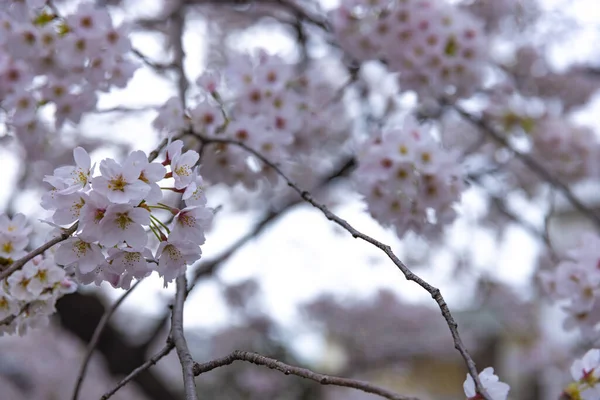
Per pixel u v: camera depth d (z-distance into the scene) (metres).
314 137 3.74
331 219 1.96
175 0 5.05
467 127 6.60
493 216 5.99
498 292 7.30
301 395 7.32
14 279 1.91
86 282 1.71
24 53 2.84
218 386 7.32
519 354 8.52
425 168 2.75
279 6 4.98
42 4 2.71
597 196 8.35
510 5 5.34
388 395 1.36
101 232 1.59
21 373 6.33
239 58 3.23
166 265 1.69
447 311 1.52
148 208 1.68
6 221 1.95
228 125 2.91
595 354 2.19
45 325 2.00
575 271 2.74
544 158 5.16
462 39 3.61
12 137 3.39
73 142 5.16
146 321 6.74
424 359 10.16
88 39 2.86
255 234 4.55
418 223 2.88
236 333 7.36
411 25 3.58
